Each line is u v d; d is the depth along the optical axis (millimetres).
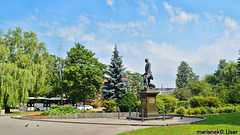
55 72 45938
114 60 37719
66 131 12484
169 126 12781
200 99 32844
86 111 28594
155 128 11984
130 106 26703
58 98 53625
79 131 12391
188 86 69438
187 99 66062
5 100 32500
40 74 37906
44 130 13117
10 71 31453
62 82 40406
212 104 32250
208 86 63219
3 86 30375
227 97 39969
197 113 26750
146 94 18281
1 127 15289
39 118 22766
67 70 38562
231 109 28922
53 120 20406
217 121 15359
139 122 16125
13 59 37000
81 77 39312
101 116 24516
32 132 12258
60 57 45438
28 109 49125
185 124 13859
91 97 44219
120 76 36500
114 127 14047
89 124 16609
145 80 18828
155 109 18516
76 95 40562
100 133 11391
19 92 32188
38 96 44312
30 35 40531
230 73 67938
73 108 26016
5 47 36594
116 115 24984
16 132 12344
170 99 30016
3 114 34438
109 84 36031
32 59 39406
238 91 39812
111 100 32688
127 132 11047
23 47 39344
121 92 35625
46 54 41344
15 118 24984
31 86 34000
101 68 43625
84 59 42250
